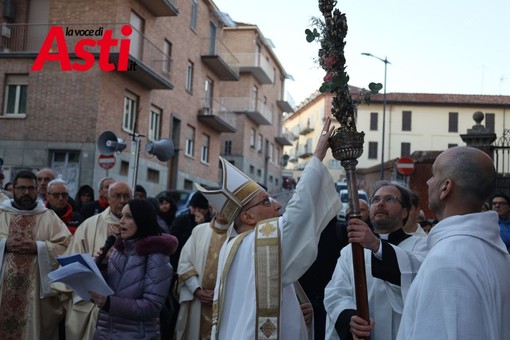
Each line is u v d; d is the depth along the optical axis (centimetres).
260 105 3869
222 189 322
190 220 723
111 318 419
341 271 370
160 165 2394
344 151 279
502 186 1526
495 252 206
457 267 193
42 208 587
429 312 192
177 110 2609
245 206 323
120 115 2069
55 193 661
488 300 191
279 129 4862
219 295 299
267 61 4156
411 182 1911
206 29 2970
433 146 5134
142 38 2156
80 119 1920
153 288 422
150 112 2334
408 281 312
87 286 395
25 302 545
